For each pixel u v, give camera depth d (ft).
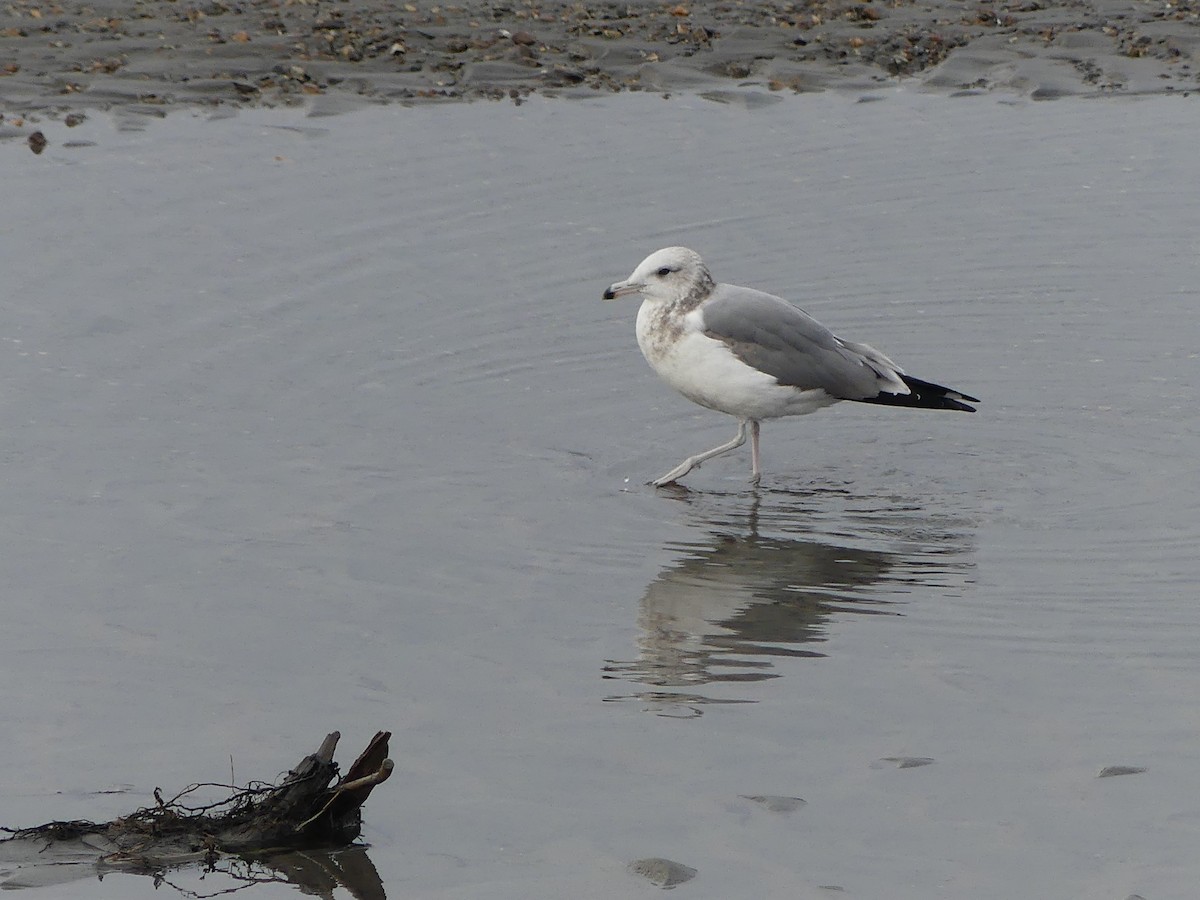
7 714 33.32
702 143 73.05
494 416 50.75
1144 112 76.43
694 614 38.22
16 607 37.99
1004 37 86.02
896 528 43.37
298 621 37.63
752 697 34.32
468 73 80.23
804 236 64.03
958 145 73.00
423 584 39.65
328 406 50.67
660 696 34.35
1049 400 51.98
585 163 70.54
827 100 78.59
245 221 64.03
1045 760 31.78
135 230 62.59
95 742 32.42
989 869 28.35
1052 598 38.91
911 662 35.76
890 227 64.75
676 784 31.07
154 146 70.90
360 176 68.59
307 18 86.17
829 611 38.45
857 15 89.20
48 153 69.67
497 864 28.71
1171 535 42.42
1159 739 32.42
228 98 76.59
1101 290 59.52
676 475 46.50
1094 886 27.86
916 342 56.13
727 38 85.51
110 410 49.49
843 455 49.03
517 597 39.04
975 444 49.34
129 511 43.24
